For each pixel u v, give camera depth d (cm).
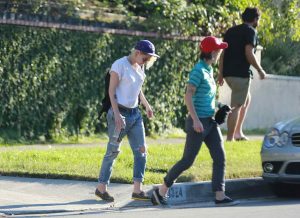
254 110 5750
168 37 5078
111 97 2812
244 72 4281
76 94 4647
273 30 6281
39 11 4500
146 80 4953
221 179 2933
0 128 4359
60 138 4584
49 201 2905
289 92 6047
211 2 5525
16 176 3306
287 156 3069
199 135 2847
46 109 4522
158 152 3834
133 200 2947
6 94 4359
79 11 4706
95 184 3194
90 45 4684
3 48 4331
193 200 3083
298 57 6719
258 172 3375
